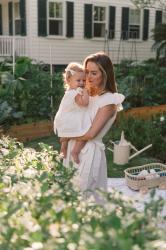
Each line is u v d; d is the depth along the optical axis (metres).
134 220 1.42
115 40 17.78
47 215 1.54
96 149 2.88
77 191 1.89
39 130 7.50
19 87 7.77
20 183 1.95
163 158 6.21
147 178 4.65
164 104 9.92
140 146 6.44
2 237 1.39
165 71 11.36
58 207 1.60
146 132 6.56
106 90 2.87
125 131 6.71
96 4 16.95
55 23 16.09
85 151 2.86
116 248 1.24
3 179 2.01
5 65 10.70
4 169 2.27
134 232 1.38
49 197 1.65
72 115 2.89
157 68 12.05
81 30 16.77
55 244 1.32
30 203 1.66
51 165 2.47
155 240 1.36
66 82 3.03
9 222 1.50
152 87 10.22
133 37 18.31
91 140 2.88
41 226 1.46
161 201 1.65
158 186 4.73
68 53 16.58
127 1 17.75
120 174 5.46
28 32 15.63
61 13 16.11
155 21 18.72
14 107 7.48
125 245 1.22
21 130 7.25
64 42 16.41
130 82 9.92
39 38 15.80
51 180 2.13
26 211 1.62
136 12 18.14
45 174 1.97
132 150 6.42
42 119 7.79
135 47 18.39
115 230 1.32
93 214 1.60
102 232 1.34
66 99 2.88
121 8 17.69
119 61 17.95
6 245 1.35
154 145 6.34
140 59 18.61
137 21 18.31
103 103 2.80
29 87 7.88
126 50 18.16
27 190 1.76
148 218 1.51
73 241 1.33
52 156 2.66
